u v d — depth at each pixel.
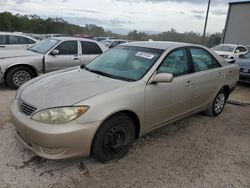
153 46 4.32
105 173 3.18
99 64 4.30
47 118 2.94
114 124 3.26
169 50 4.14
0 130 4.13
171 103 4.03
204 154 3.80
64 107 2.96
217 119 5.27
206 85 4.76
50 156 2.96
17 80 6.86
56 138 2.86
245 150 4.00
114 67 4.06
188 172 3.31
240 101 6.87
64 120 2.92
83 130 2.96
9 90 6.73
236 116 5.54
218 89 5.13
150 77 3.69
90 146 3.08
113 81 3.59
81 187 2.91
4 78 6.74
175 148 3.92
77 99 3.06
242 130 4.78
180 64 4.27
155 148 3.88
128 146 3.54
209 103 5.05
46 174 3.10
